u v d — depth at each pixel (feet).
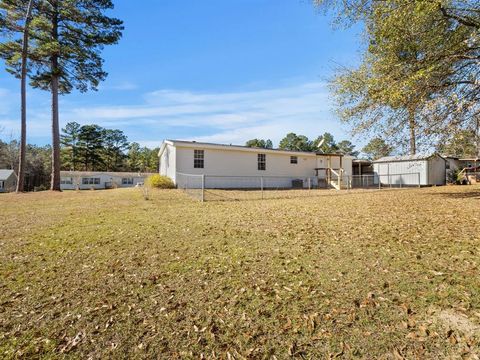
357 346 6.61
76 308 8.75
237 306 8.67
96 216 25.16
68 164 173.68
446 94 24.62
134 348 6.80
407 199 35.17
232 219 22.86
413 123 27.86
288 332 7.27
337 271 11.19
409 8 21.70
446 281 9.86
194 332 7.40
